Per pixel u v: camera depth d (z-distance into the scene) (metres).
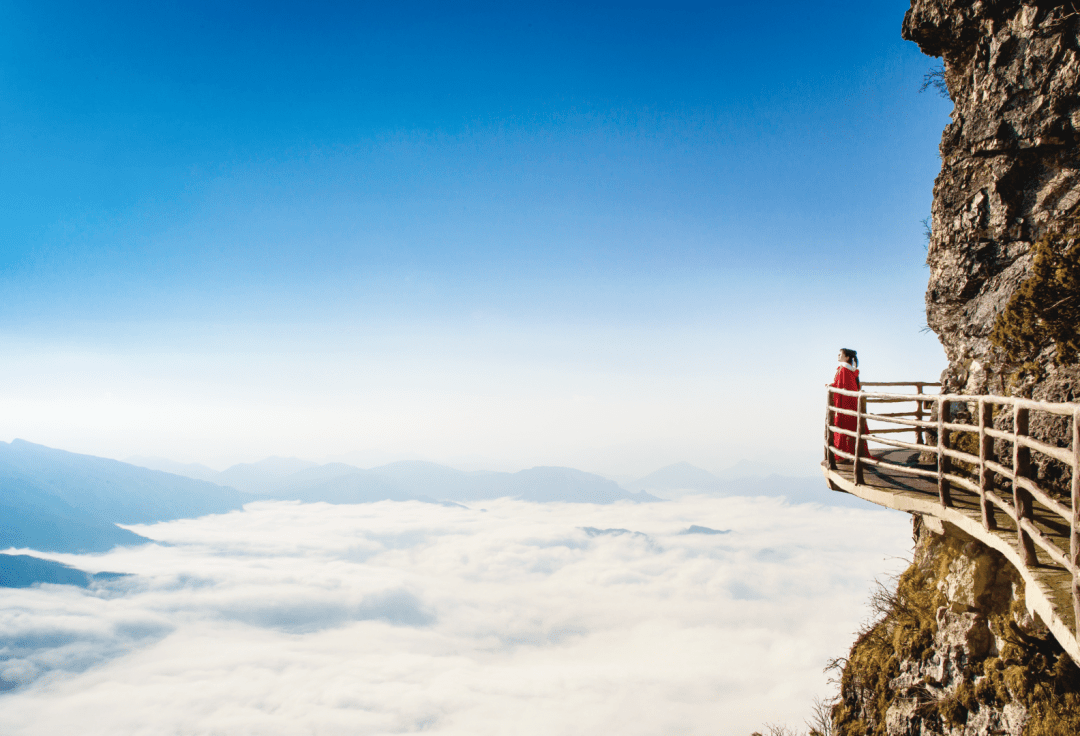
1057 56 10.71
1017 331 10.46
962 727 9.77
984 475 6.54
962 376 12.19
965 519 7.28
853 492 10.09
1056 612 4.51
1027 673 8.50
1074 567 4.06
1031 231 11.28
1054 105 10.76
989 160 12.06
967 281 12.23
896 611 12.71
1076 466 4.03
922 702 10.86
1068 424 9.34
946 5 12.63
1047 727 7.98
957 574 10.95
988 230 11.97
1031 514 5.41
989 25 11.98
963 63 13.30
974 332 11.99
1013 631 8.62
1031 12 11.12
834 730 13.81
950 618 10.66
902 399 8.82
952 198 12.83
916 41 13.68
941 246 13.10
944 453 7.68
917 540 13.61
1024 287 10.31
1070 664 7.91
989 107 11.95
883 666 12.36
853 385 11.84
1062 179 10.88
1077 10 10.40
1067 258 9.67
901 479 10.26
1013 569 9.69
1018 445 5.47
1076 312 9.52
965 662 10.02
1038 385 10.07
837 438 11.98
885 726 11.67
